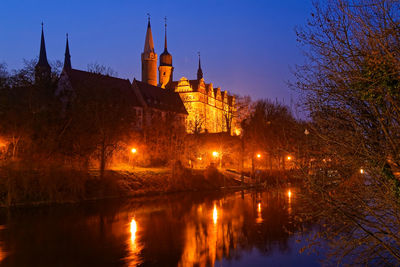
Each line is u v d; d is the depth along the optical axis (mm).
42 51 114312
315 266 17797
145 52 167625
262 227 28500
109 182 49594
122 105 51000
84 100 47469
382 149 8516
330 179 9695
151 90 110625
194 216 34719
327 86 9305
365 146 8867
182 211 37938
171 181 58844
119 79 101188
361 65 8422
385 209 8906
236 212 36406
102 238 25906
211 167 69250
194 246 23578
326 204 9617
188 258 21062
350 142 9000
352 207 9391
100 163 50312
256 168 70062
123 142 56406
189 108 127625
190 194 54625
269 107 61906
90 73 50188
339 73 8703
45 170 42312
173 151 66312
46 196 42312
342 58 8680
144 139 66688
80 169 46000
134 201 45875
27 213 36156
